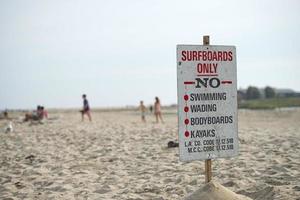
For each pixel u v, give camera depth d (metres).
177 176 8.44
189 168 9.27
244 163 9.34
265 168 8.59
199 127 5.52
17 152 13.44
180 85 5.45
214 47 5.60
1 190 8.19
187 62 5.48
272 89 106.44
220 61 5.64
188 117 5.47
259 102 79.38
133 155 11.73
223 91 5.65
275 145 12.28
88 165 10.48
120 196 7.13
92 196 7.25
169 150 12.27
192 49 5.50
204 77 5.55
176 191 7.21
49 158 11.81
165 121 31.14
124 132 18.44
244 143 13.05
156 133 17.41
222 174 8.24
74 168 10.15
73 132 19.28
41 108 32.25
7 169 10.51
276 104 71.94
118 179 8.61
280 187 6.72
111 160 11.08
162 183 7.96
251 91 104.00
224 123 5.65
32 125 26.69
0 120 36.62
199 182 7.71
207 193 5.45
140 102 30.58
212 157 5.59
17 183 8.74
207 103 5.56
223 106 5.64
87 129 20.95
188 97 5.48
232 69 5.70
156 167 9.71
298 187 6.59
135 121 31.41
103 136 16.97
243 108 64.88
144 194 7.15
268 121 30.25
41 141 16.20
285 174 7.74
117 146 13.73
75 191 7.73
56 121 31.47
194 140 5.50
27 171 9.98
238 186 7.11
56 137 17.39
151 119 36.56
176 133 16.98
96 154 12.22
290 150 11.07
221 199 5.35
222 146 5.64
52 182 8.59
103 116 47.59
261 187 6.81
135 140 15.20
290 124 25.52
